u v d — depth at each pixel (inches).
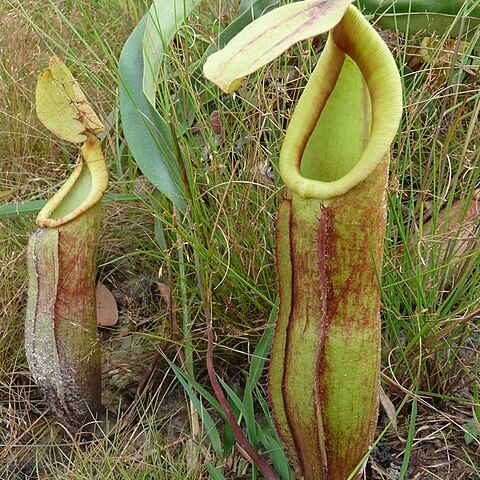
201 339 14.2
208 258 12.7
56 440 13.9
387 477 12.6
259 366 12.7
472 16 14.8
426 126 15.0
